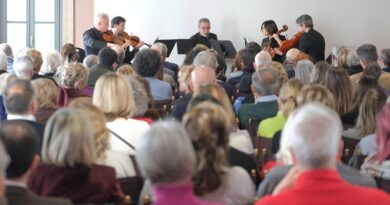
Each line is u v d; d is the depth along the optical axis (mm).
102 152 3287
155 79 5973
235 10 11414
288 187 2623
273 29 10234
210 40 10297
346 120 4859
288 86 4473
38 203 2441
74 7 12844
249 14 11328
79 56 10047
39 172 2863
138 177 3225
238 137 3771
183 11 11859
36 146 2580
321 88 4113
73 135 2818
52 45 12883
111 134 3830
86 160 2855
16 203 2426
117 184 3057
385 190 3510
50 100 4770
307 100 4074
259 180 3436
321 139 2295
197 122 2754
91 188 2895
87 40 9891
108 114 3959
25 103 3988
